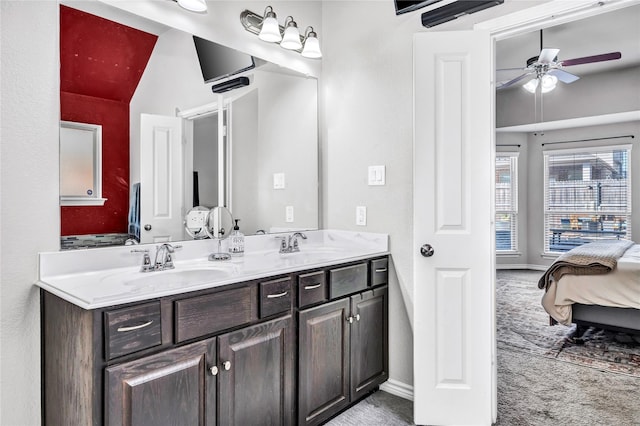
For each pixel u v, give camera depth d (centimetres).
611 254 339
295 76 254
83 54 164
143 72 184
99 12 169
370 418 205
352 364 207
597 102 533
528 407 219
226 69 217
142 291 128
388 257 235
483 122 198
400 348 231
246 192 228
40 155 152
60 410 135
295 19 250
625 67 506
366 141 247
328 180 268
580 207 620
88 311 117
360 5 249
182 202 199
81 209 164
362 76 249
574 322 334
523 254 667
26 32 148
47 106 154
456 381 202
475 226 200
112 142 174
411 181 227
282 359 171
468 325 201
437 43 201
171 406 131
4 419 142
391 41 235
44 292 148
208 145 210
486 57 198
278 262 191
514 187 664
